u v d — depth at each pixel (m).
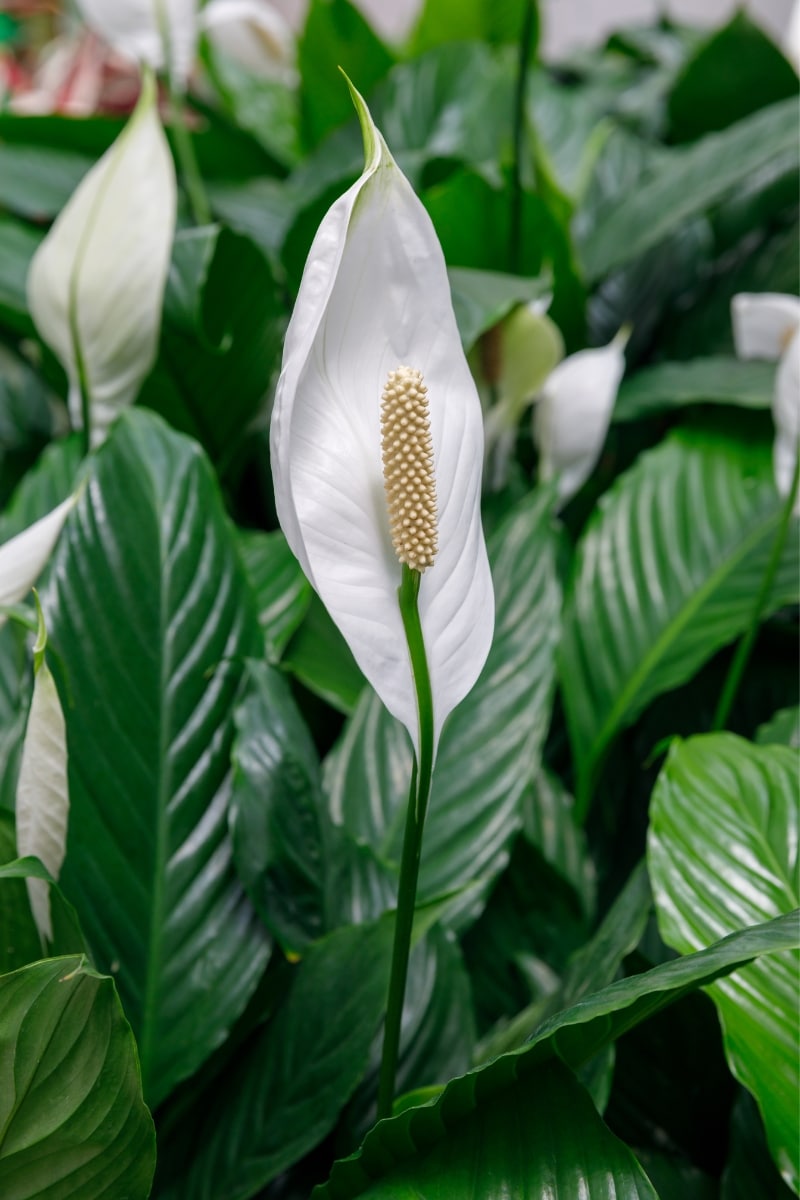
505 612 0.88
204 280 0.92
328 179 1.30
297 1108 0.72
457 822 0.83
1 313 1.02
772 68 1.39
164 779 0.75
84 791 0.74
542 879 0.89
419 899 0.81
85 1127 0.62
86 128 1.24
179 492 0.79
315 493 0.58
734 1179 0.75
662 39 2.01
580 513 1.25
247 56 1.66
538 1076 0.65
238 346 0.98
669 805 0.75
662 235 1.12
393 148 1.33
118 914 0.74
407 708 0.59
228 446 1.08
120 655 0.76
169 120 1.26
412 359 0.61
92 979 0.60
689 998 0.79
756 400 1.02
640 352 1.40
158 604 0.77
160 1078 0.72
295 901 0.75
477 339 0.95
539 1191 0.63
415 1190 0.63
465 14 1.56
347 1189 0.66
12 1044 0.60
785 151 1.09
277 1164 0.71
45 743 0.66
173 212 0.85
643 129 1.72
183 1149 0.74
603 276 1.16
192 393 1.00
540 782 0.92
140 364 0.89
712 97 1.46
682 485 1.03
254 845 0.74
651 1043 0.81
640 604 0.97
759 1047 0.68
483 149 1.39
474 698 0.86
